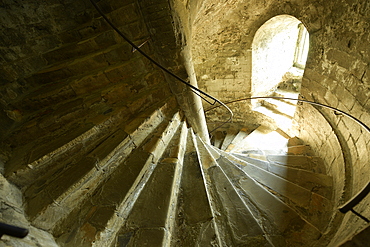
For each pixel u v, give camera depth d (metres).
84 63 2.00
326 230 1.49
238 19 3.04
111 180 1.61
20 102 1.83
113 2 1.82
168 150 2.04
